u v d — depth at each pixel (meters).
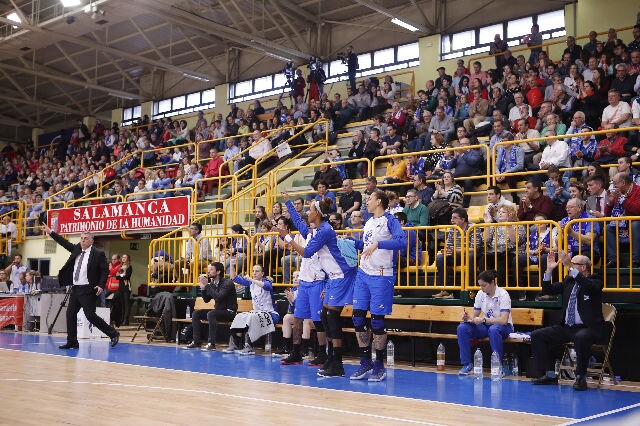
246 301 12.20
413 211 11.41
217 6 23.17
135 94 29.78
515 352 9.25
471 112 16.23
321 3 23.11
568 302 7.96
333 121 19.27
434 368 9.56
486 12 20.83
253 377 8.05
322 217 8.12
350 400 6.39
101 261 11.52
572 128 12.81
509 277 9.66
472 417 5.59
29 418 5.09
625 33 18.25
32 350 10.84
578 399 6.75
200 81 28.34
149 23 24.67
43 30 22.25
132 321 19.53
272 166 18.67
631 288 8.47
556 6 19.52
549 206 10.01
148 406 5.77
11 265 19.64
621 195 9.70
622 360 8.58
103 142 27.31
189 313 12.66
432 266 10.55
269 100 25.55
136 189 20.98
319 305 9.03
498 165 12.96
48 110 33.06
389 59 23.02
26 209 22.58
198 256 13.54
